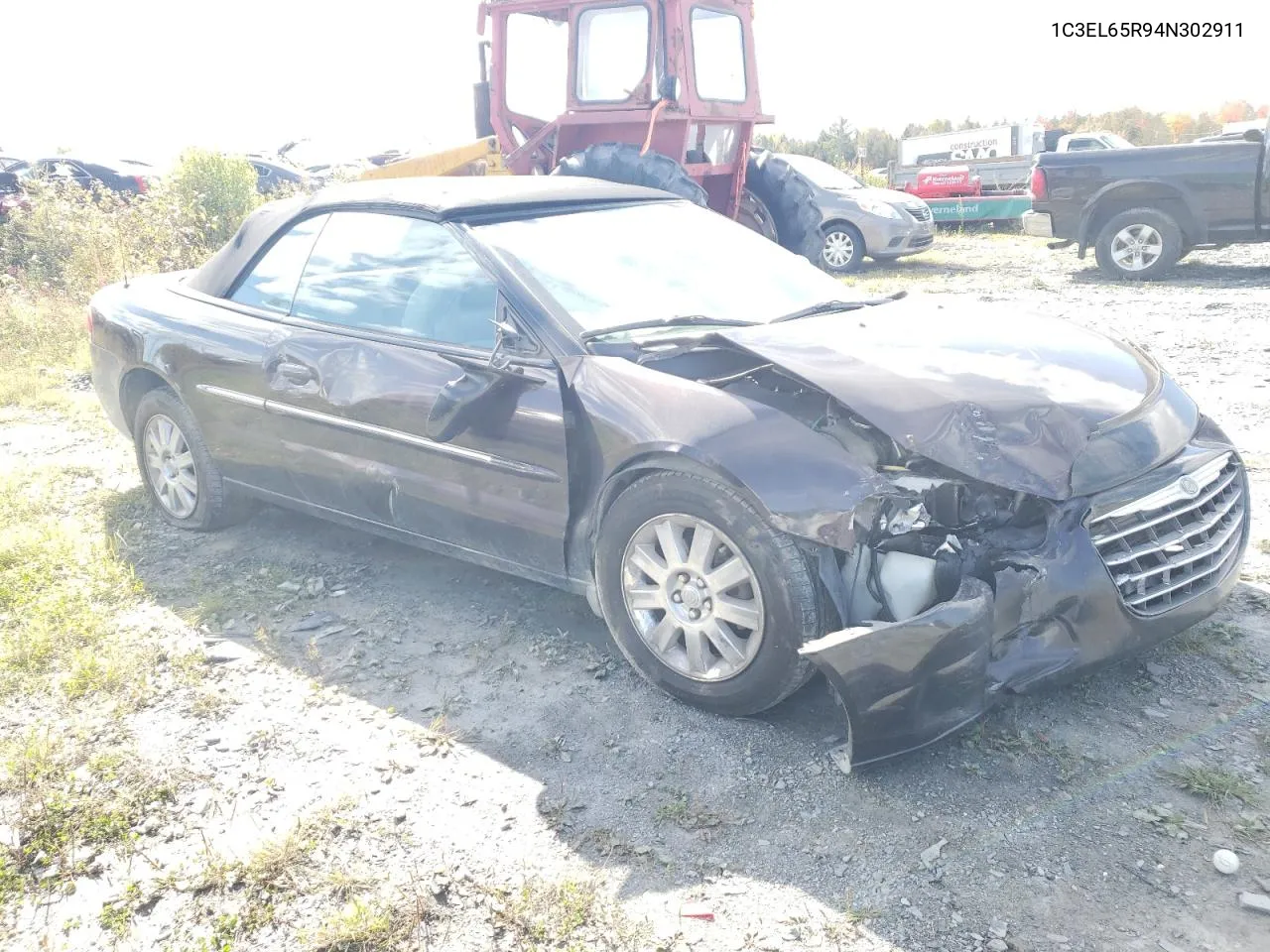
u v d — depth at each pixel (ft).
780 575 9.75
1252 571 13.17
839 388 10.07
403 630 13.02
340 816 9.34
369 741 10.59
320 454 13.85
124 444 21.53
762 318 12.74
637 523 10.82
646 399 10.74
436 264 13.00
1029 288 39.27
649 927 7.95
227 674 12.01
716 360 11.76
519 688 11.53
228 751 10.46
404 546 15.70
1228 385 21.99
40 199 44.80
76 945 8.00
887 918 7.92
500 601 13.75
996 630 9.29
